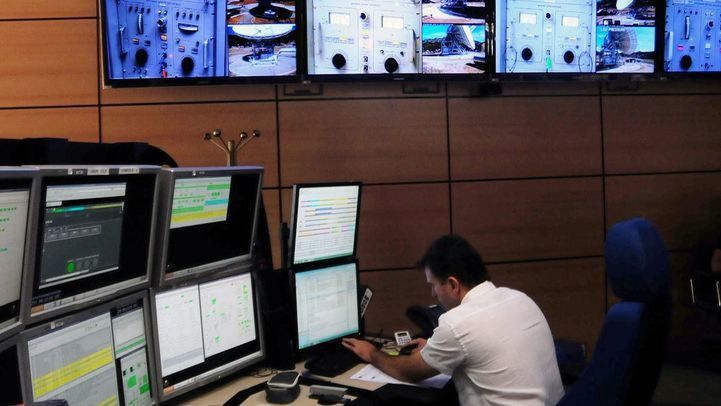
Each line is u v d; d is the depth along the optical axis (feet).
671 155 12.01
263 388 6.03
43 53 10.27
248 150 10.62
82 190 4.48
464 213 11.26
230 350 6.16
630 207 11.88
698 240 12.12
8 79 10.23
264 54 9.80
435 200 11.16
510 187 11.40
